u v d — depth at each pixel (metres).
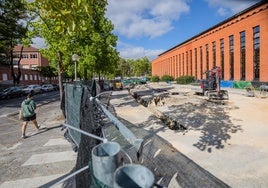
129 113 15.41
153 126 11.39
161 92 30.28
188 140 8.84
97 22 22.20
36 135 10.48
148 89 38.03
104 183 1.17
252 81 28.88
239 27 31.84
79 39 16.80
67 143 8.96
